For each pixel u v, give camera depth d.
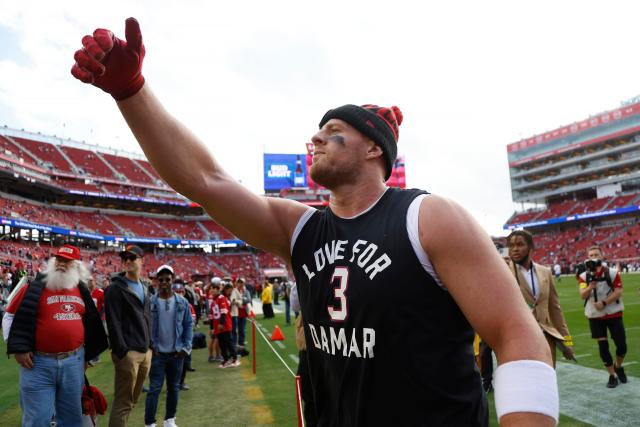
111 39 1.05
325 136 1.36
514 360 0.94
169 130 1.23
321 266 1.26
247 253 63.53
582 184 72.19
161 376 4.93
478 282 1.01
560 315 4.54
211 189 1.33
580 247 58.50
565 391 5.56
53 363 3.52
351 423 1.15
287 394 6.29
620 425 4.34
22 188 50.28
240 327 10.37
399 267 1.10
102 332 3.97
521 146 82.38
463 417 1.07
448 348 1.10
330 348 1.21
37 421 3.39
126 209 60.81
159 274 5.05
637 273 39.56
